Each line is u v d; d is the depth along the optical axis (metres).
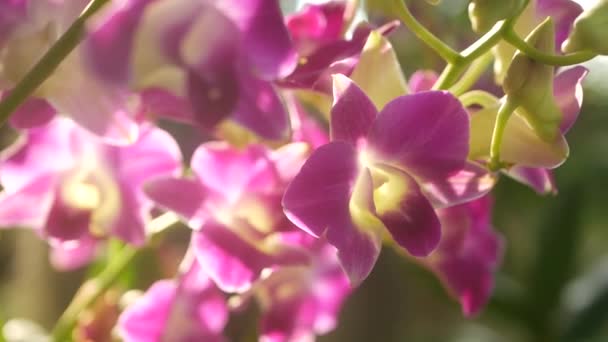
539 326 0.87
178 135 0.59
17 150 0.49
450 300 0.88
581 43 0.43
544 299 0.88
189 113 0.40
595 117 1.30
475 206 0.51
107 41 0.39
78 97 0.41
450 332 1.18
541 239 0.91
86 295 0.54
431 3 0.43
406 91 0.44
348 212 0.41
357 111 0.41
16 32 0.41
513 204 1.15
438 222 0.42
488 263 0.52
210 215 0.46
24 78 0.39
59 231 0.48
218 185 0.46
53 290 0.76
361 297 1.04
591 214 1.33
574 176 1.28
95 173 0.48
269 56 0.39
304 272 0.53
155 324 0.49
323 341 1.03
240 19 0.39
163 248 0.58
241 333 0.66
